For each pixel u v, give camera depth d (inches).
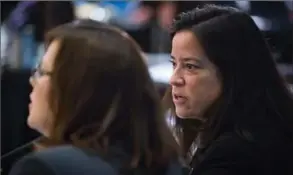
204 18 109.5
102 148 95.0
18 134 219.3
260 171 101.2
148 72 103.9
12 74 226.4
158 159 102.6
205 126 109.2
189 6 256.8
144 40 281.7
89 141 94.3
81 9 302.5
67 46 96.6
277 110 108.5
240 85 106.6
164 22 270.4
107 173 92.4
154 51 277.0
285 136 107.1
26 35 253.3
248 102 106.4
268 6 262.2
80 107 94.0
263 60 110.0
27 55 247.4
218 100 107.0
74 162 91.0
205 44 105.8
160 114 104.3
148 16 289.9
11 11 265.9
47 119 96.9
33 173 89.3
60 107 94.4
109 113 95.8
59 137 94.6
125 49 99.7
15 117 221.0
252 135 103.5
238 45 107.2
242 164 100.7
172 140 108.7
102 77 95.4
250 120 105.4
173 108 121.4
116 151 96.3
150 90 102.9
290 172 103.7
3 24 263.3
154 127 102.7
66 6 239.3
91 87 94.6
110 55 97.0
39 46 251.3
